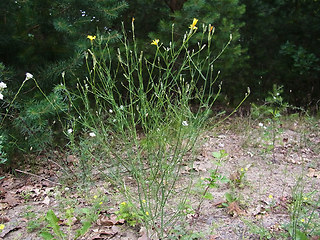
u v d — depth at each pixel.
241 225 2.56
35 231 2.61
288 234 2.38
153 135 2.40
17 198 3.21
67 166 3.67
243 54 7.02
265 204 2.87
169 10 6.37
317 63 7.20
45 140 3.75
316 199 2.88
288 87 7.53
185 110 2.54
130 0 5.76
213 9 5.43
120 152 3.27
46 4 4.51
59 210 2.86
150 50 5.26
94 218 2.62
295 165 3.83
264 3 7.47
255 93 7.05
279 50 7.19
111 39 4.25
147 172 3.01
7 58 4.55
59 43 4.70
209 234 2.44
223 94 6.85
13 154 4.01
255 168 3.73
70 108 3.95
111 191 3.13
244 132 5.01
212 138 4.74
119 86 5.47
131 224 2.54
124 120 2.47
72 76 4.37
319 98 7.17
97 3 4.29
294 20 7.45
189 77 5.77
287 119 5.69
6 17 4.37
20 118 3.68
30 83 4.29
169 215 2.63
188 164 3.35
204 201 2.94
